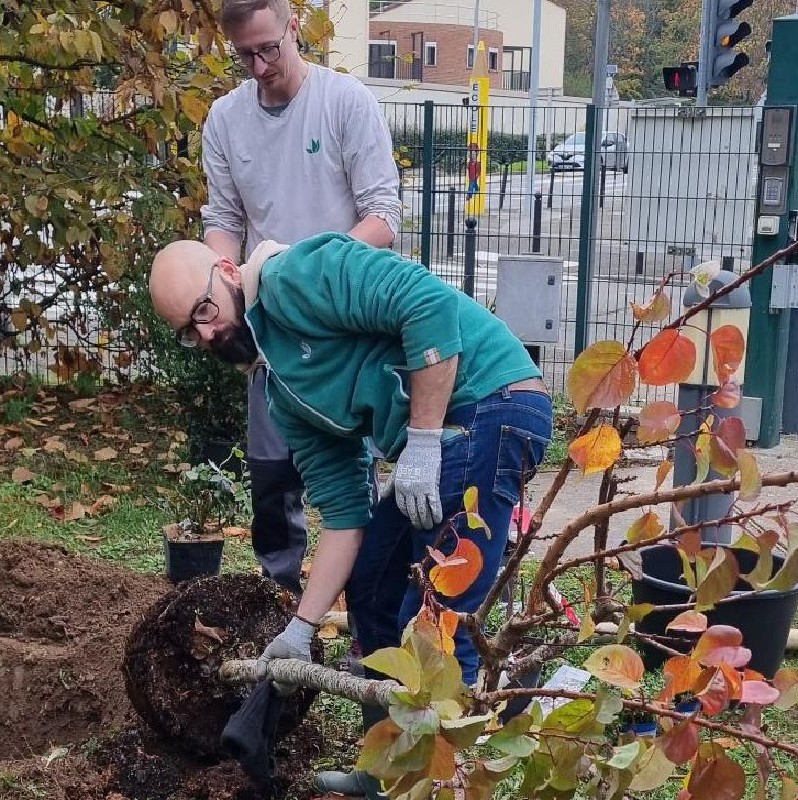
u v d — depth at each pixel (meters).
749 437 7.44
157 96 6.42
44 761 3.38
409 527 3.10
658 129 8.30
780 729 3.64
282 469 4.28
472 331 2.88
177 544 4.66
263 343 2.86
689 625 2.02
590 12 71.19
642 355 2.08
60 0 6.32
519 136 10.86
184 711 3.26
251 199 4.23
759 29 41.69
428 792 1.78
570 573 4.84
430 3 59.00
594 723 1.89
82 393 8.36
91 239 7.64
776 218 7.22
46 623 4.16
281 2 3.93
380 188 4.07
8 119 7.41
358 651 3.89
